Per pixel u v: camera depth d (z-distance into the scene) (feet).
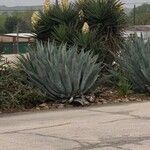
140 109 37.55
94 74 41.29
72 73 40.01
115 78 46.21
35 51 43.11
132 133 29.17
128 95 44.01
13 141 27.48
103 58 49.06
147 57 44.55
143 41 47.42
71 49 43.04
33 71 41.16
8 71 40.73
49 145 26.50
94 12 53.26
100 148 25.82
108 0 54.19
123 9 54.70
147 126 31.14
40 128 30.81
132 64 45.60
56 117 34.63
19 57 43.24
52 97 40.78
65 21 53.93
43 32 54.70
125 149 25.66
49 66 40.29
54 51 42.11
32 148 25.93
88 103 40.27
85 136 28.48
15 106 38.34
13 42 100.07
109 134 28.94
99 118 33.99
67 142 27.12
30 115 35.76
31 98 39.45
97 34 52.80
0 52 42.88
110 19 53.16
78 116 34.88
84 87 40.60
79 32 51.52
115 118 33.88
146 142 27.07
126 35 54.08
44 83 40.57
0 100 37.86
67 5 55.62
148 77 44.29
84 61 40.86
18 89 39.27
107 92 44.47
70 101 39.91
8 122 33.06
